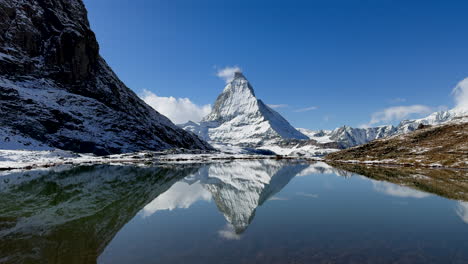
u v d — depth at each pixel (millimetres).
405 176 56406
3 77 154625
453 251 14266
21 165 72312
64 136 134250
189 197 32438
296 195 34469
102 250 14391
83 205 26812
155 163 102375
